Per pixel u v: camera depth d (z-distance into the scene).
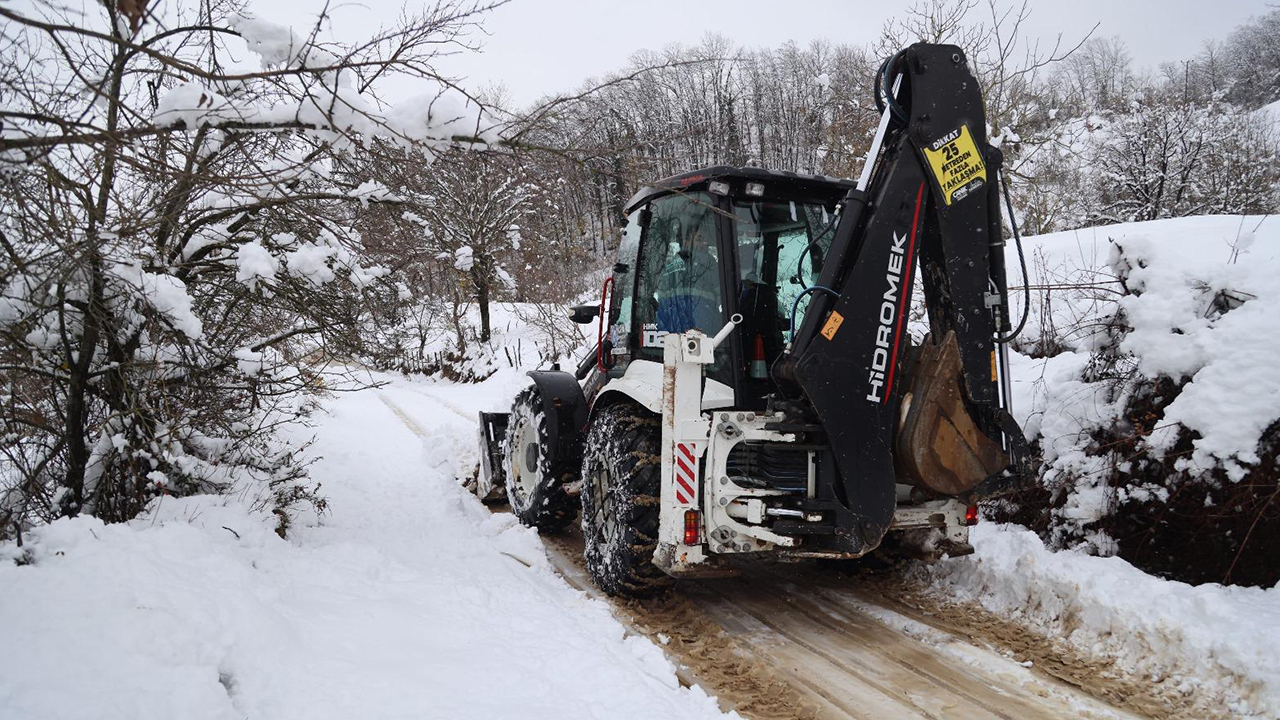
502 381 15.03
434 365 20.02
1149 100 15.91
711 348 3.61
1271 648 2.84
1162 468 4.03
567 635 3.41
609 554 4.09
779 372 3.47
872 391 3.45
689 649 3.55
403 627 3.32
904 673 3.28
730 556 4.95
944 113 3.47
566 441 5.08
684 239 4.18
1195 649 3.03
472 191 4.69
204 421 4.34
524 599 3.89
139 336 3.87
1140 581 3.45
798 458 3.79
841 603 4.11
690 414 3.63
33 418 3.59
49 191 2.61
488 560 4.59
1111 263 4.81
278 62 3.21
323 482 6.72
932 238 3.56
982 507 4.89
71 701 2.15
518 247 14.74
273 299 4.41
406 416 11.29
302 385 4.64
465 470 7.50
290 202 3.68
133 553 3.03
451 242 4.94
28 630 2.45
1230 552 3.65
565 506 5.32
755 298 3.93
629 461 3.94
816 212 4.08
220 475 4.54
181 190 3.54
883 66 3.54
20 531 3.09
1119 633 3.30
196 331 3.77
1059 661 3.29
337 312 4.52
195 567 3.17
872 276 3.43
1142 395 4.32
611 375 5.04
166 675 2.38
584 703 2.74
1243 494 3.62
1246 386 3.72
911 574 4.33
